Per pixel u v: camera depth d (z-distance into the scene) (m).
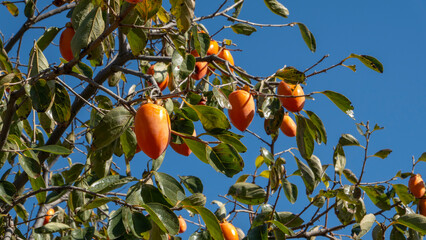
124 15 1.68
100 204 1.68
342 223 2.14
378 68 1.94
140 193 1.73
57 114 1.87
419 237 2.15
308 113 1.94
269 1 2.10
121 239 1.74
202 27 2.07
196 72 1.98
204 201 1.68
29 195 1.87
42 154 2.10
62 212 2.18
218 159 1.80
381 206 2.14
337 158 2.17
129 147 1.86
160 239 1.71
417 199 2.24
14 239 2.06
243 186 2.08
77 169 1.97
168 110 1.86
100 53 1.84
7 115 1.89
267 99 1.91
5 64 1.91
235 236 1.97
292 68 1.85
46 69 1.78
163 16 2.01
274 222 1.97
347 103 1.92
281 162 2.05
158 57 1.92
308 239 2.15
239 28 2.15
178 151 1.92
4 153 1.98
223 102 1.77
